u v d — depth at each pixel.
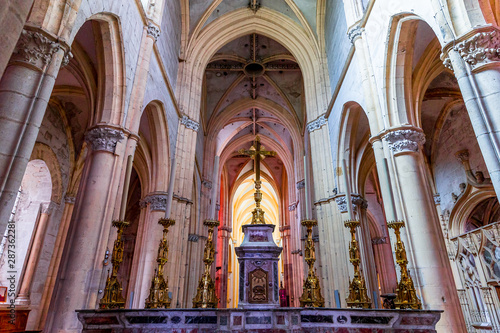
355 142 13.29
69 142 12.89
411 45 7.88
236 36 16.86
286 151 26.59
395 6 7.63
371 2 8.90
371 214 20.38
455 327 5.86
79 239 6.39
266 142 28.09
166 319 4.41
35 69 4.42
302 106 21.66
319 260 15.68
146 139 12.89
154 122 11.38
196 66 15.39
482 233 10.91
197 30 15.59
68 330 5.74
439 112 14.15
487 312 10.60
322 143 13.95
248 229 5.60
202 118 21.25
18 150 4.02
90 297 6.18
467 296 11.73
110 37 7.40
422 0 6.52
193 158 13.94
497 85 4.76
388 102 8.03
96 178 6.91
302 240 18.38
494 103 4.68
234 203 39.56
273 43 19.41
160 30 10.35
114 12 7.19
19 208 11.73
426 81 9.33
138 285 10.52
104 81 7.70
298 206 21.77
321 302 5.17
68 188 12.89
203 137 21.91
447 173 13.98
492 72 4.86
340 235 11.93
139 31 8.95
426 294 6.22
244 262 5.22
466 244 11.83
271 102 22.95
